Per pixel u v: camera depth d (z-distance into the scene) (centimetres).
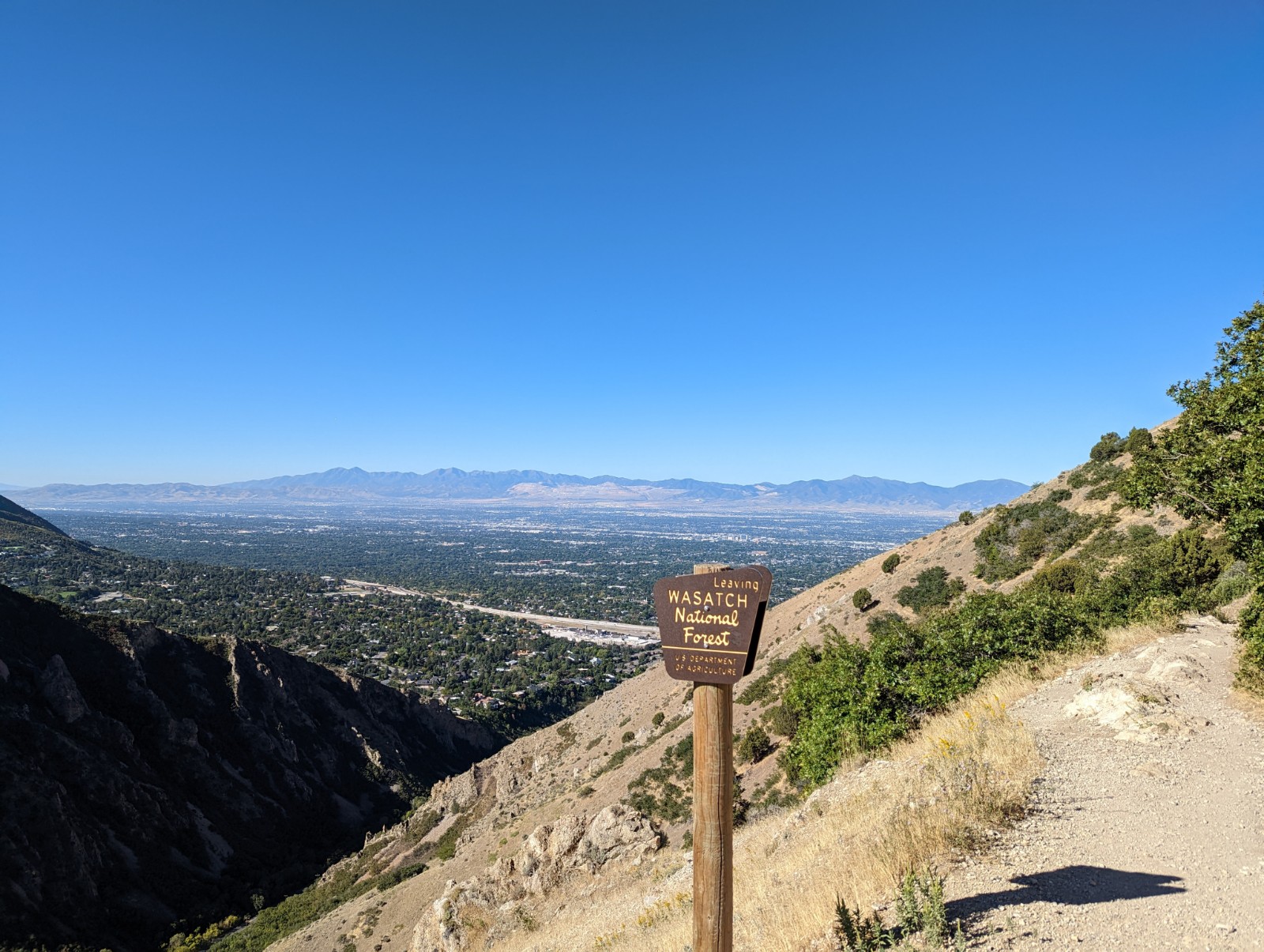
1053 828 711
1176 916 518
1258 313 1298
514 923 2081
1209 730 956
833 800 1174
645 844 2198
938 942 511
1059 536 3681
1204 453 1286
